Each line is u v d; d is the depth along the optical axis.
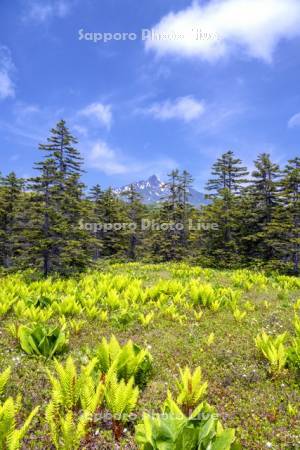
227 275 19.84
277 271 21.84
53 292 12.25
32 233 17.70
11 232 26.08
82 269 19.70
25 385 4.53
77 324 7.27
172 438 2.67
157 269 25.02
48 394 4.32
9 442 2.79
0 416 2.88
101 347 4.54
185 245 34.25
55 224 18.23
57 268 18.38
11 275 18.42
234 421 3.84
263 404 4.28
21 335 5.89
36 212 18.03
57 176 18.47
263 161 25.17
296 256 23.14
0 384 3.68
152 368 5.11
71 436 2.96
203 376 5.13
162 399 4.33
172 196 34.41
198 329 7.84
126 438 3.48
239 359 5.81
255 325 8.22
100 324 8.18
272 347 5.32
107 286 12.72
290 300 11.91
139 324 8.16
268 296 12.77
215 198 26.62
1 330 7.27
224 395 4.54
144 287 14.86
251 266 24.08
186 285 13.34
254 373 5.14
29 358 5.56
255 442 3.47
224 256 25.20
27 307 8.75
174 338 7.05
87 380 3.73
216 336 7.30
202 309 10.09
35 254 17.81
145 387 4.70
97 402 3.50
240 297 12.16
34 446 3.24
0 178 27.03
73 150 21.06
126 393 3.51
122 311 8.66
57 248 18.58
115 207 36.31
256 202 26.03
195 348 6.39
